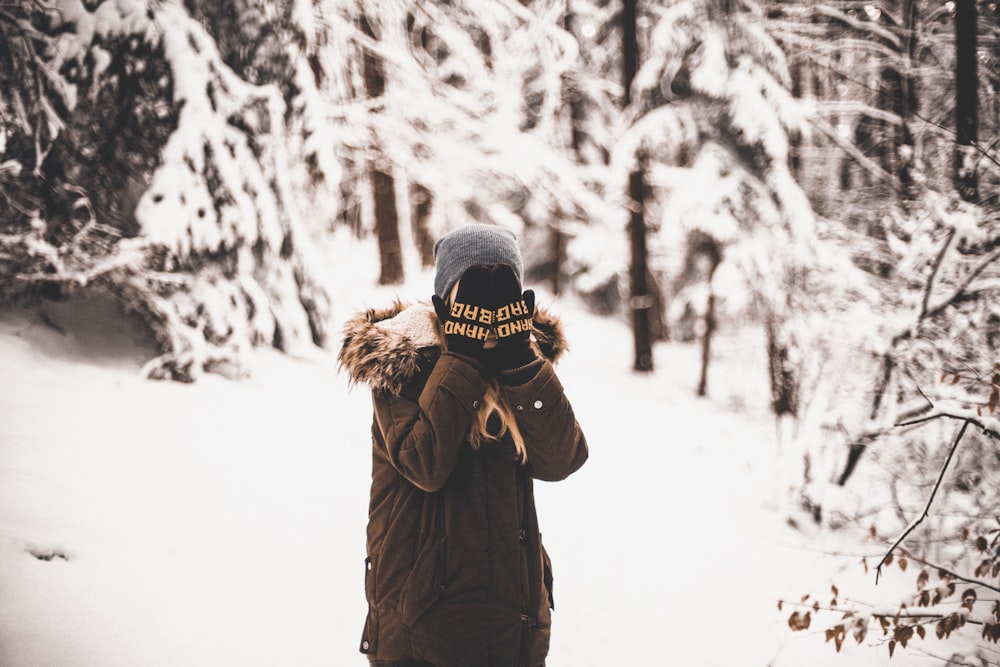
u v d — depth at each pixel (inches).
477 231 74.6
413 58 387.5
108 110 233.0
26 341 215.0
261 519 156.6
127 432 178.5
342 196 532.7
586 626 143.3
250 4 271.9
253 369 253.6
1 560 109.0
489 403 70.4
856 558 197.8
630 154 462.3
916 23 316.2
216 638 109.4
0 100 220.8
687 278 527.5
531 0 468.8
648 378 501.0
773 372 305.1
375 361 69.7
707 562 182.9
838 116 375.2
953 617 122.7
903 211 246.1
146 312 235.9
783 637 149.1
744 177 429.4
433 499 71.2
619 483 241.8
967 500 180.2
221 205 251.3
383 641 70.6
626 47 490.0
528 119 505.0
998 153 202.4
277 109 272.4
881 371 221.0
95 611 105.3
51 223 231.0
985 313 199.3
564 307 655.8
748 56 415.8
